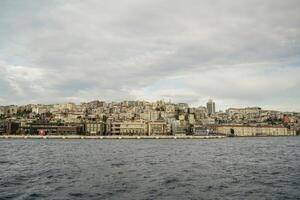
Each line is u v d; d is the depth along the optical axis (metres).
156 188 43.31
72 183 46.97
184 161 86.06
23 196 38.12
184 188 43.62
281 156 107.75
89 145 198.88
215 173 60.22
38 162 80.44
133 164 75.94
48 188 43.03
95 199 36.50
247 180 51.66
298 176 56.91
